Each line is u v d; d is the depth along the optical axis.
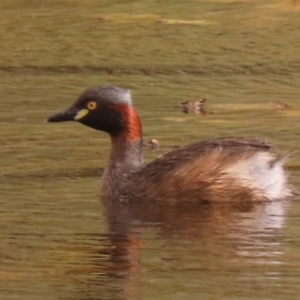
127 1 32.50
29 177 15.95
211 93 22.91
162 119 20.23
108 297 10.69
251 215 14.07
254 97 22.39
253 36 28.44
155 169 15.13
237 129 19.25
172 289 10.89
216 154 14.98
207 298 10.59
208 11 31.06
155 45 27.64
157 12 31.09
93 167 16.62
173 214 14.18
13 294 10.81
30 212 14.02
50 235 12.97
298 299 10.58
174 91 23.12
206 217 13.98
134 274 11.38
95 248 12.42
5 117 20.52
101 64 25.83
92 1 32.59
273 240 12.73
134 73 24.92
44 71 25.20
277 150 17.45
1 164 16.73
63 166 16.66
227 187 14.81
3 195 14.91
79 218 13.83
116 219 13.79
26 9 31.81
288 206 14.58
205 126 19.53
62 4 32.31
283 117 20.25
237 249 12.33
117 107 15.63
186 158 15.11
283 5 31.22
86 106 15.82
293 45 27.48
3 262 11.88
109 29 29.34
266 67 25.42
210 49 27.19
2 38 28.61
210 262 11.80
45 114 20.81
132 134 15.59
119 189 15.11
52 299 10.63
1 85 23.77
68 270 11.48
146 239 12.80
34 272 11.53
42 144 18.16
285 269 11.53
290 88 23.33
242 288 10.92
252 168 14.91
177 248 12.38
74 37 28.59
